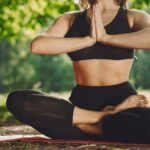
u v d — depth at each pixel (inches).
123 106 197.5
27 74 1820.9
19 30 687.7
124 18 205.0
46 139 208.1
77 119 202.2
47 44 200.5
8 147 195.6
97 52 202.1
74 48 200.5
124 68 203.5
